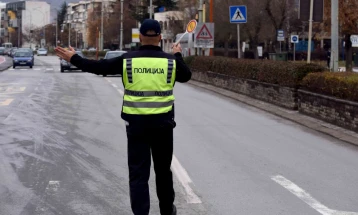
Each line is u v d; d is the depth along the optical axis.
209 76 29.91
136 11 81.06
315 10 21.09
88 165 9.96
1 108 18.44
